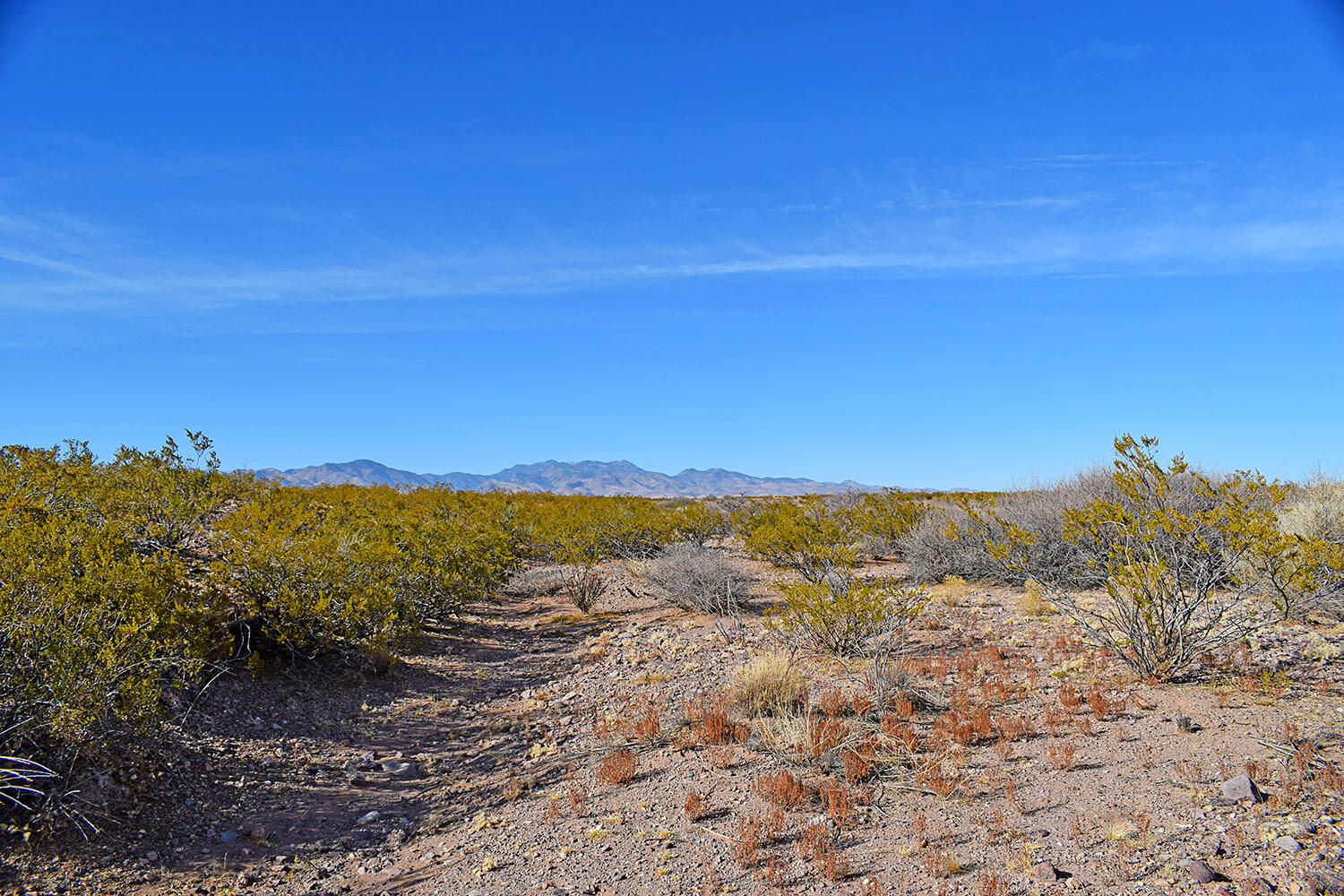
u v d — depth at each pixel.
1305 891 3.66
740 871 4.55
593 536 19.27
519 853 5.14
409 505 23.19
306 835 5.74
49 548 7.28
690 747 6.79
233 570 9.73
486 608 15.87
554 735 7.82
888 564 17.41
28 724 5.50
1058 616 10.42
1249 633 7.64
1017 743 6.08
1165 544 8.75
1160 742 5.79
